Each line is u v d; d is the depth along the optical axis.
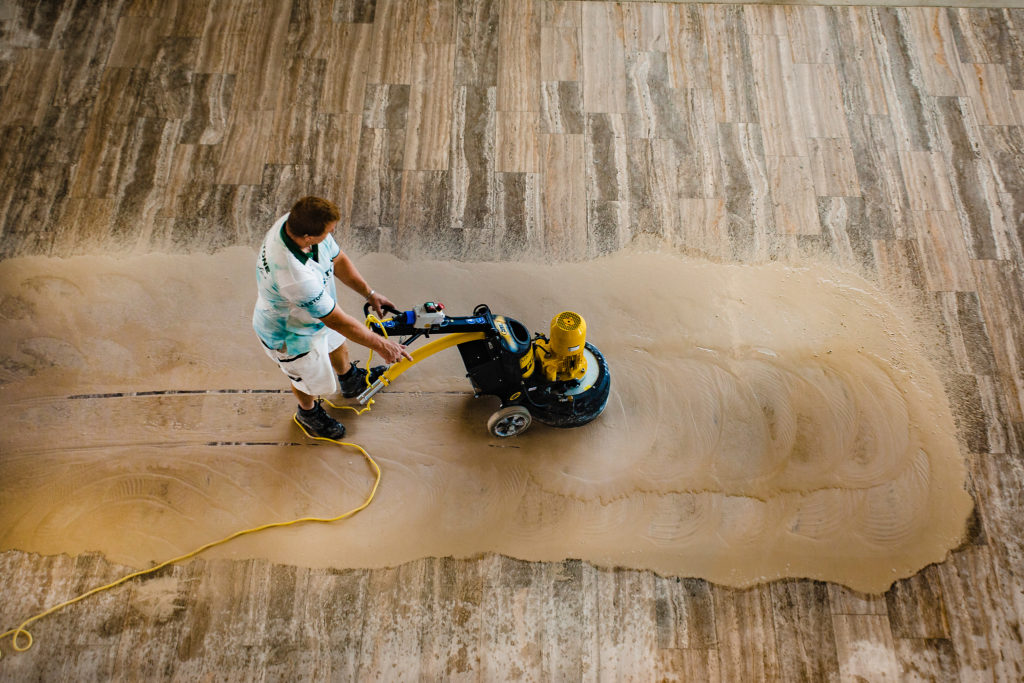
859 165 3.79
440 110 3.92
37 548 2.83
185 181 3.67
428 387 3.21
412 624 2.75
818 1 4.26
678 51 4.13
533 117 3.92
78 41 4.03
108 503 2.93
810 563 2.88
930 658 2.72
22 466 2.98
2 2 4.11
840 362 3.28
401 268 3.49
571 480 3.03
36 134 3.76
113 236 3.50
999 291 3.45
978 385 3.23
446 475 3.03
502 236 3.59
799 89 4.02
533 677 2.68
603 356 3.22
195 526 2.89
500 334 2.59
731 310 3.42
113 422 3.08
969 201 3.68
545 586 2.82
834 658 2.72
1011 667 2.71
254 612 2.75
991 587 2.84
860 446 3.10
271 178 3.70
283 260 2.16
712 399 3.21
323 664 2.67
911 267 3.51
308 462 3.04
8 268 3.40
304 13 4.18
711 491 3.01
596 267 3.53
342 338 2.80
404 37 4.13
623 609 2.79
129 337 3.26
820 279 3.49
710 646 2.74
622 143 3.85
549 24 4.20
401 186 3.70
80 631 2.69
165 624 2.71
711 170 3.78
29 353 3.20
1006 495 3.00
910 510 2.97
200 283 3.40
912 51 4.13
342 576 2.82
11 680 2.61
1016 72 4.06
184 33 4.09
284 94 3.94
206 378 3.20
